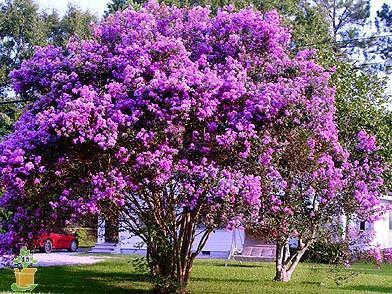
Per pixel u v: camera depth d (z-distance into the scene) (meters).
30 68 11.75
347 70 16.02
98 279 15.25
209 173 9.92
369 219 13.11
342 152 12.10
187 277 12.38
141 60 10.41
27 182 10.09
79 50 11.77
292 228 12.15
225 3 28.12
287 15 31.44
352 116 15.22
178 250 11.94
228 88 10.23
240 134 10.02
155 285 12.81
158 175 9.91
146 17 11.77
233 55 11.57
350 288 14.64
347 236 14.22
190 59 11.51
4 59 38.06
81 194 10.20
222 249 24.78
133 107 9.92
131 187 10.16
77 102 9.70
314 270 17.50
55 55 11.97
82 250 27.64
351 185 12.70
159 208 11.36
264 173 10.52
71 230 13.62
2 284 13.44
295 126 10.60
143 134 9.77
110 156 9.96
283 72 11.43
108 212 11.01
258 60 11.43
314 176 11.82
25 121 11.29
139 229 12.13
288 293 13.35
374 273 18.92
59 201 10.22
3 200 10.52
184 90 9.77
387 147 15.43
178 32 11.81
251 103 10.27
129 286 14.00
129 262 17.91
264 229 11.80
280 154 10.70
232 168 10.35
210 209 10.24
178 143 10.06
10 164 9.95
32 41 38.12
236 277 16.41
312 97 10.87
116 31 11.82
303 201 12.37
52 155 10.02
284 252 16.25
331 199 12.50
